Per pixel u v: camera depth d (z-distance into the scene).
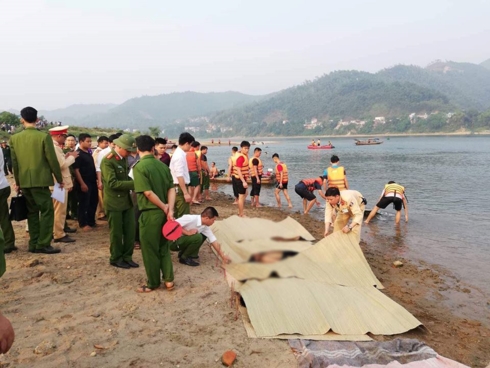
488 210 13.44
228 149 75.38
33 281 5.66
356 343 4.48
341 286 5.73
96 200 8.87
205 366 3.92
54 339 4.25
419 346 4.43
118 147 6.12
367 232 10.59
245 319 4.85
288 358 4.10
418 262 8.09
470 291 6.61
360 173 25.69
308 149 66.00
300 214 12.76
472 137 128.50
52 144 6.53
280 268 5.59
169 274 5.61
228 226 6.65
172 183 5.56
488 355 4.62
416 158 39.19
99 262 6.57
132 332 4.49
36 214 6.75
